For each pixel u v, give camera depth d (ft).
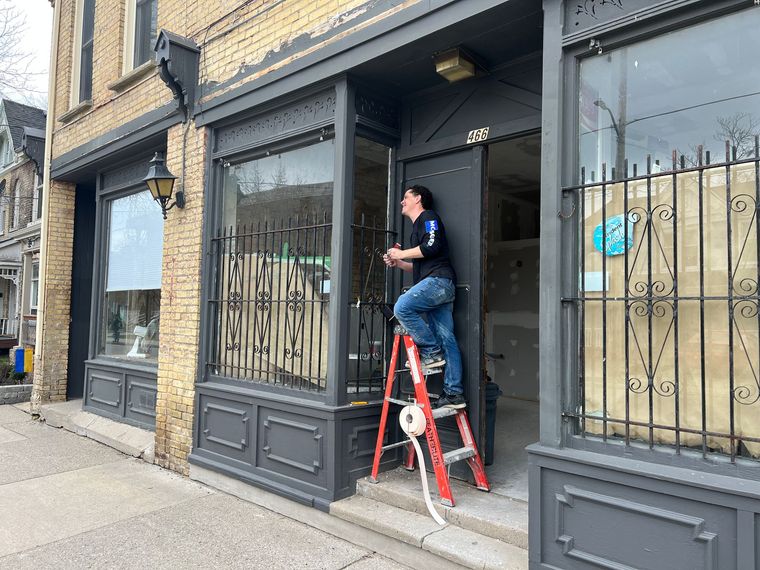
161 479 15.99
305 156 14.53
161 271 19.72
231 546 11.50
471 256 12.67
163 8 18.89
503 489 11.97
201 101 16.72
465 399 12.30
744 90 8.09
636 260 8.75
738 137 8.08
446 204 13.33
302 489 12.84
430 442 11.19
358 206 13.61
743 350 7.74
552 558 8.70
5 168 51.37
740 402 7.73
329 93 13.61
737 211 7.89
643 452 8.21
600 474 8.23
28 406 27.43
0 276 51.11
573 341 9.05
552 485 8.79
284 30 14.28
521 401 23.70
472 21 10.58
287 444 13.47
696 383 8.13
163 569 10.51
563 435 8.91
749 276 7.76
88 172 23.77
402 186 14.28
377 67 12.55
